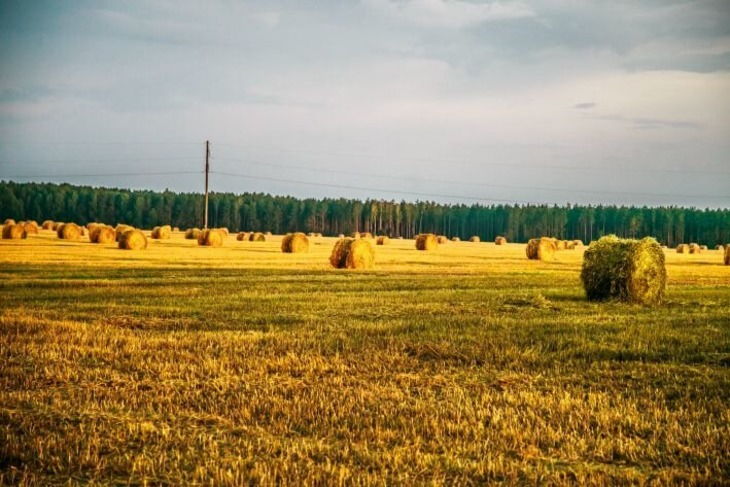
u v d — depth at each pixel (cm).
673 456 804
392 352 1375
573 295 2555
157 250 5334
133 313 1916
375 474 732
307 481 716
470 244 9788
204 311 1961
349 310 2005
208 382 1127
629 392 1088
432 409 979
